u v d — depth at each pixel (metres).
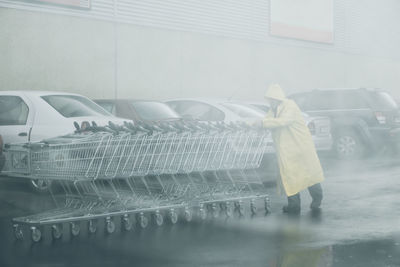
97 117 10.32
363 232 7.08
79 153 7.18
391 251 6.14
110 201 7.57
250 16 23.02
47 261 5.88
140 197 8.15
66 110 10.45
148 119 11.91
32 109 10.38
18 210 8.70
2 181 11.98
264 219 7.96
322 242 6.56
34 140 10.15
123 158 7.46
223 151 8.30
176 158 7.94
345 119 16.39
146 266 5.64
